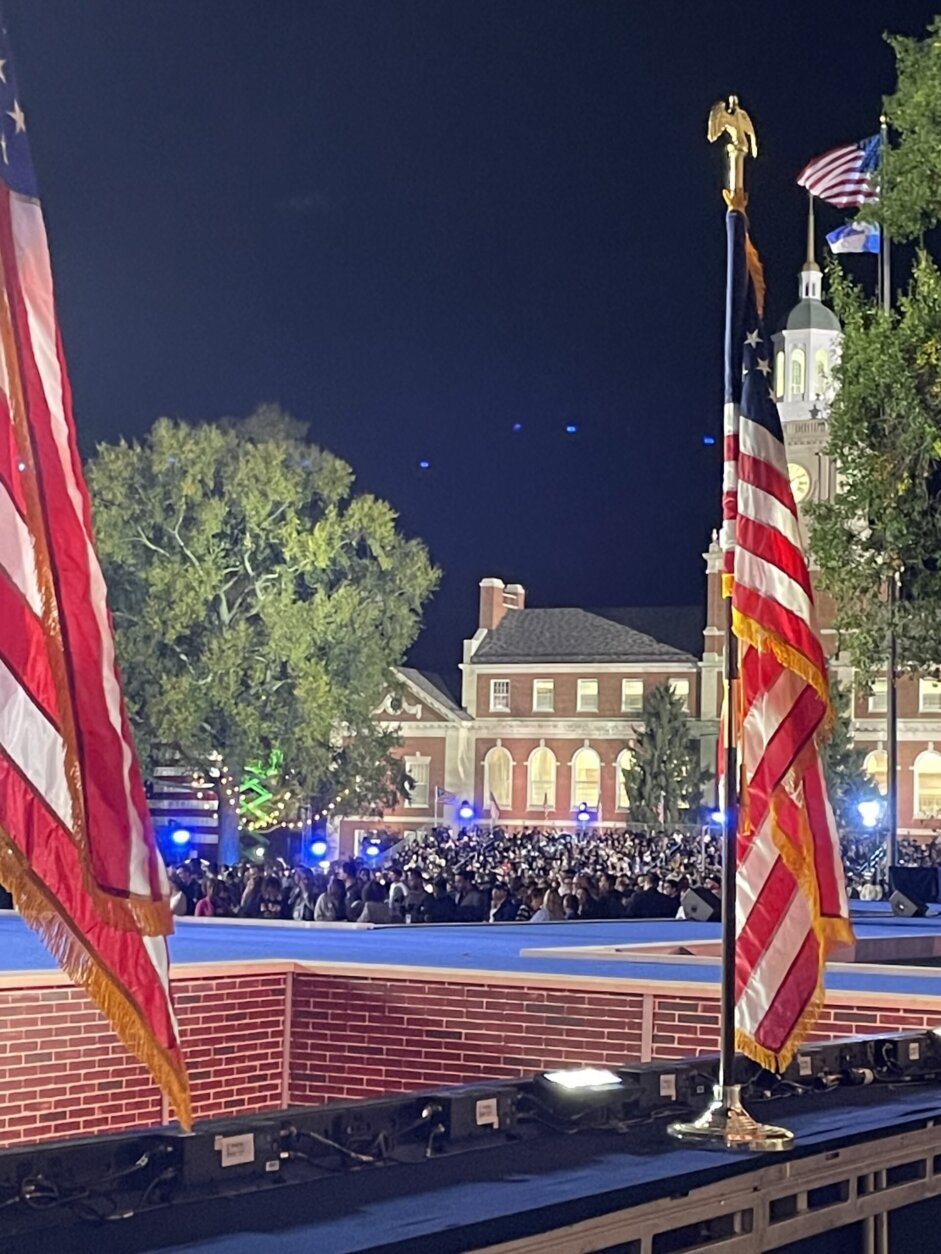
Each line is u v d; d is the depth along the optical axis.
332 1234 6.02
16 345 6.12
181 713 53.69
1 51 6.21
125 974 6.18
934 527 27.41
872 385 26.95
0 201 6.14
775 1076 9.88
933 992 15.54
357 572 59.62
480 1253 6.13
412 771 99.44
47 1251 5.74
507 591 102.69
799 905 9.65
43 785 6.04
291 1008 16.86
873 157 33.00
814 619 9.98
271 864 37.06
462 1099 7.92
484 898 30.45
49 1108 14.24
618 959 18.55
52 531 6.13
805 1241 8.03
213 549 55.41
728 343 10.24
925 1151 8.95
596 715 97.31
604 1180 7.08
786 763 9.76
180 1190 6.57
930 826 88.56
